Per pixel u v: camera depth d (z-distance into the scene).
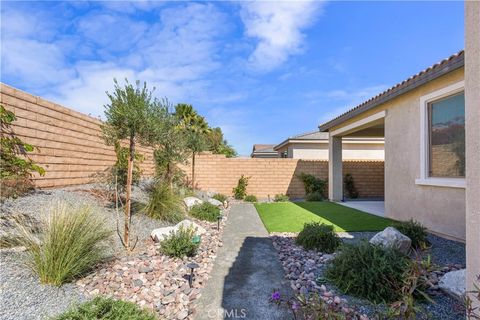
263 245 5.98
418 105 6.84
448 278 3.49
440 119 6.28
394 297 3.27
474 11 2.43
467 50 2.50
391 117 8.05
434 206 6.35
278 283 4.05
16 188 5.67
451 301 3.29
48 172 6.98
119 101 5.23
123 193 8.20
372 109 9.10
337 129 12.38
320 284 3.86
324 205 11.45
